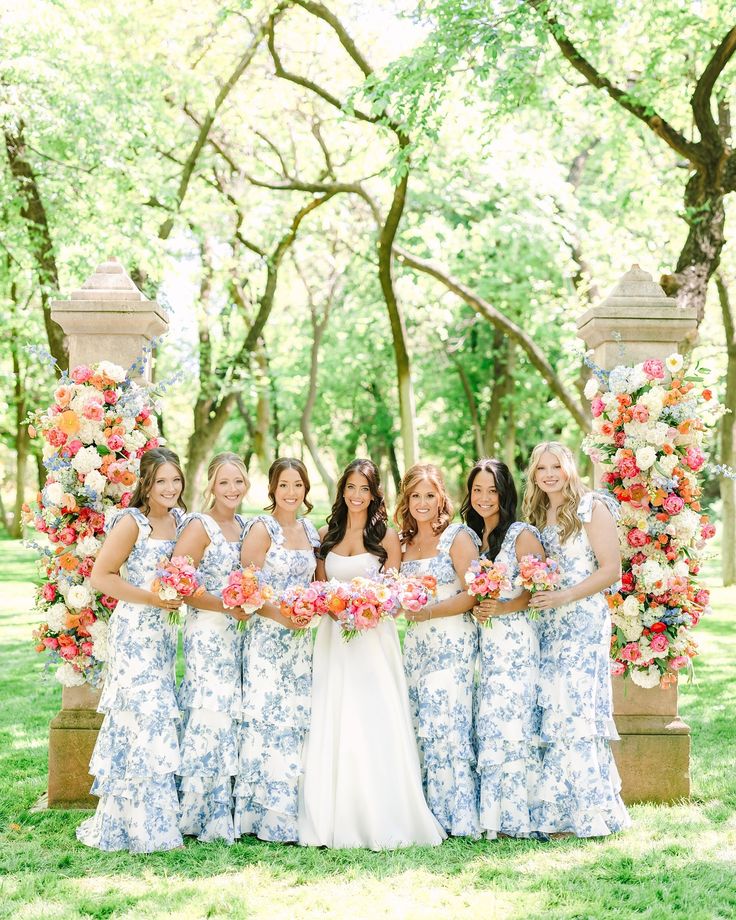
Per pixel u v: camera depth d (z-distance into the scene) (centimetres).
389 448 2273
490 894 339
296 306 1786
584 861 372
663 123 775
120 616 400
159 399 475
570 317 1116
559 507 417
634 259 1088
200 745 396
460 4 722
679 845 387
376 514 423
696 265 766
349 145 1237
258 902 334
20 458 2216
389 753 399
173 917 323
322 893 342
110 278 468
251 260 1327
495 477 422
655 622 448
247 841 397
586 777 400
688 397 449
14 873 364
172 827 388
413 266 1062
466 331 1653
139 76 956
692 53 857
